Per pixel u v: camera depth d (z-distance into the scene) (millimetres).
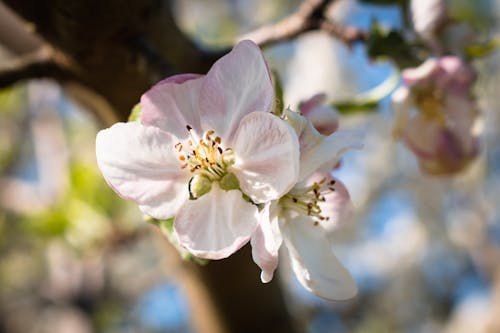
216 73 226
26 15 256
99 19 252
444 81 306
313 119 259
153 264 823
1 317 928
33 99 671
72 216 525
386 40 298
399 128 315
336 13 519
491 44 306
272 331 337
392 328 1192
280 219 244
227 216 229
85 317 668
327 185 253
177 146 230
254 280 326
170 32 279
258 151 226
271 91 223
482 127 315
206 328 339
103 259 609
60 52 266
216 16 816
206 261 233
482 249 886
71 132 711
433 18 302
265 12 796
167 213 230
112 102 282
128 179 229
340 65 672
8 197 597
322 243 243
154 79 268
